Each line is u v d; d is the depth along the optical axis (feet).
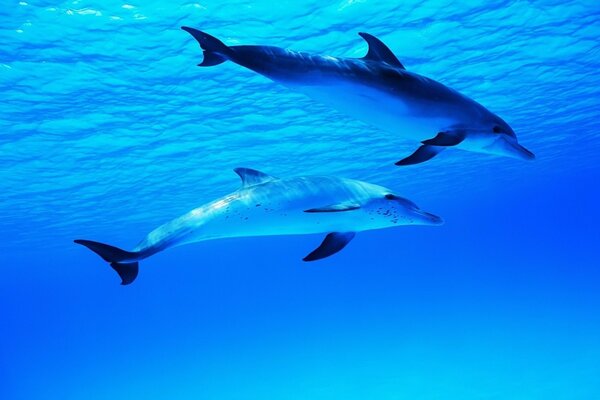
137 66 33.50
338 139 59.21
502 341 65.67
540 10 33.60
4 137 42.83
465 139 13.57
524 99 54.34
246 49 12.01
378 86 12.64
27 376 124.77
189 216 17.98
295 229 17.99
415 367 61.31
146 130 45.96
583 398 39.52
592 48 41.96
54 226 88.94
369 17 31.27
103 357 144.97
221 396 68.08
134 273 18.11
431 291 162.50
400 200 18.51
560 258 199.31
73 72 33.17
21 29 27.53
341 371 67.72
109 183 63.46
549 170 126.41
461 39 36.37
